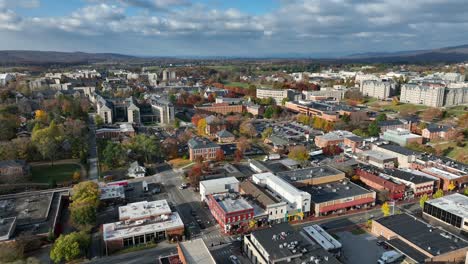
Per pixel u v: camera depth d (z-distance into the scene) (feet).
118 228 522.88
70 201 640.99
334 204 611.47
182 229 533.14
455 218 549.95
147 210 570.05
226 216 536.42
